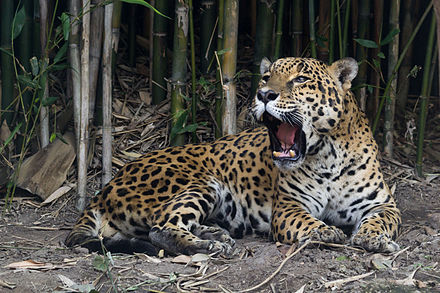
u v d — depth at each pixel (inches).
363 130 374.9
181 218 354.6
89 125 475.8
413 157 507.8
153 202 368.2
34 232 393.1
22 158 442.6
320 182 369.1
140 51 581.3
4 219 411.8
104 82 434.6
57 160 449.1
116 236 373.1
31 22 465.4
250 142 402.0
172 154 398.6
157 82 508.7
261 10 482.3
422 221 404.2
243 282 291.1
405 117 537.0
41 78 416.2
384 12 539.2
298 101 339.9
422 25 549.0
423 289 270.4
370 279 283.0
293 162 345.1
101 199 378.0
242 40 600.4
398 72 536.4
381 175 374.6
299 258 315.6
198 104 502.0
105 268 297.4
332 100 349.1
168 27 581.0
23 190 456.1
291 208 364.2
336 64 360.8
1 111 459.5
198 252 331.3
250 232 397.4
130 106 513.0
